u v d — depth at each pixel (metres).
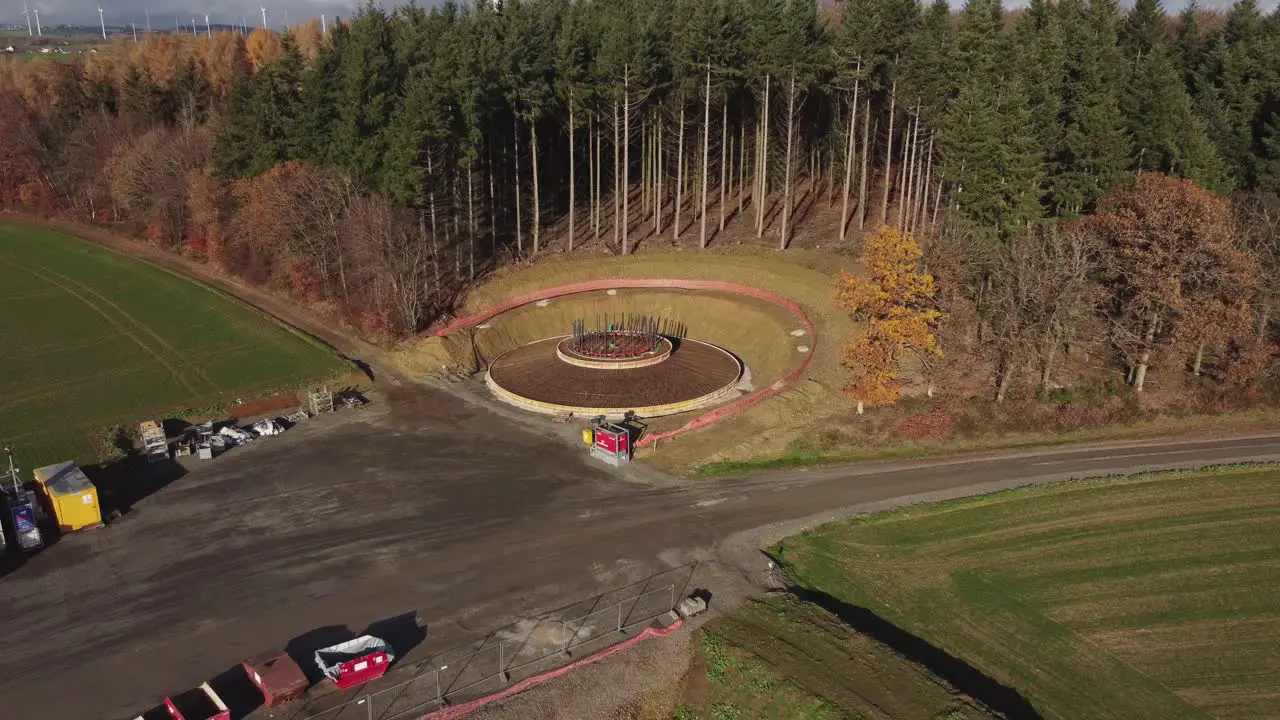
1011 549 42.56
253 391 65.50
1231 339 60.44
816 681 32.28
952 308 59.44
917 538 43.88
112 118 134.88
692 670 34.16
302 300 86.06
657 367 68.06
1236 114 76.50
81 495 44.38
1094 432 56.12
